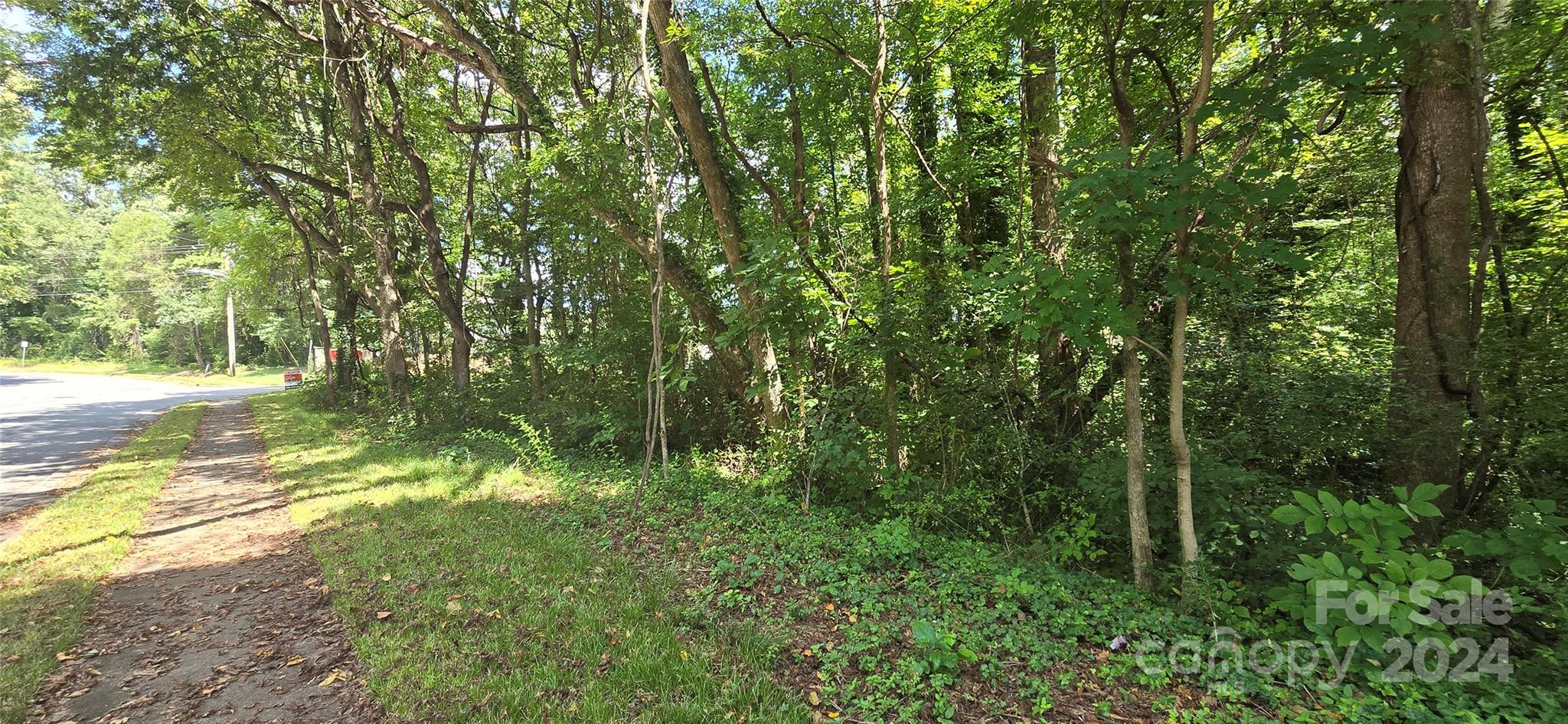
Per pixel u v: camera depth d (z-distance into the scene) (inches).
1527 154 229.1
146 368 1734.7
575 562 201.6
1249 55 235.5
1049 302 162.1
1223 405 224.8
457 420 520.4
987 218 359.3
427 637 153.8
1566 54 189.3
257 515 288.2
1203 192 145.4
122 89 508.1
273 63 570.6
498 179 546.9
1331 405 202.7
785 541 223.6
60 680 145.1
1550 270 200.4
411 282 620.4
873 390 283.0
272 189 619.5
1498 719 113.0
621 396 414.6
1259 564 175.6
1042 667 139.1
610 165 339.9
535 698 126.0
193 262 1374.3
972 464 256.7
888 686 129.2
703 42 310.8
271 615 178.2
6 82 489.7
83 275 1803.6
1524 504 139.9
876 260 339.6
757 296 296.8
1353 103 149.5
